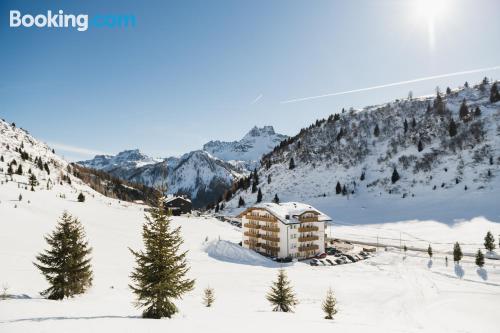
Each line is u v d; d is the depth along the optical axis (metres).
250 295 44.00
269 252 79.38
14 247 52.59
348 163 168.00
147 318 22.72
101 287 37.34
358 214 126.12
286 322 24.83
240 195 183.75
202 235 91.81
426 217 109.62
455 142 148.75
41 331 16.28
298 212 80.00
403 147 162.62
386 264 70.81
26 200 96.62
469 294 50.22
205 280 51.22
